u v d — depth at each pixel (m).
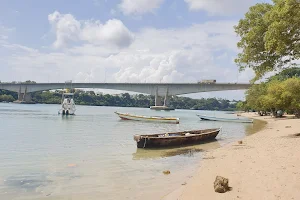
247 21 18.33
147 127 43.09
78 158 16.28
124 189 10.38
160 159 16.94
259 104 72.69
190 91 113.38
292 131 31.41
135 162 15.78
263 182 9.73
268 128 41.16
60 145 21.39
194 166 14.77
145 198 9.31
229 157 16.27
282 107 42.00
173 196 9.32
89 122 49.41
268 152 16.53
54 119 53.66
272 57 16.75
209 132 27.11
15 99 159.62
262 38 16.98
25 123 42.44
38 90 132.75
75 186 10.68
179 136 23.09
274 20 15.18
